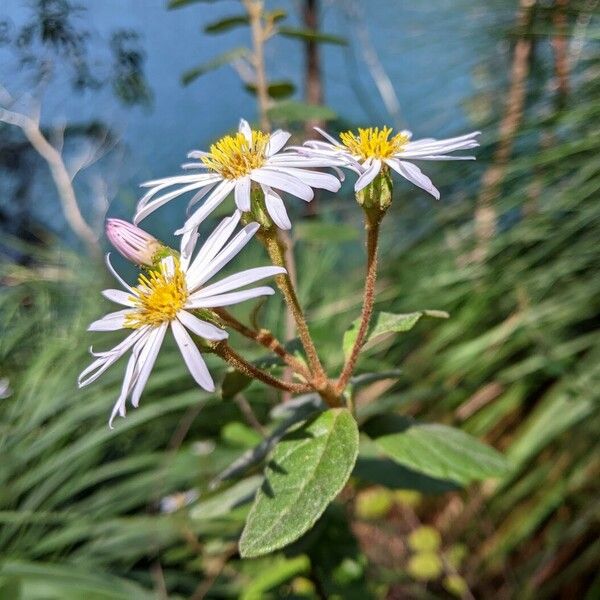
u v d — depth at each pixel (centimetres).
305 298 28
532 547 24
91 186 35
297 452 10
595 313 24
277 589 16
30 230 34
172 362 24
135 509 23
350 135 11
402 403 25
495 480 24
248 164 11
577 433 23
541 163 23
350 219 30
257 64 21
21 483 20
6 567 17
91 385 23
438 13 30
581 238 24
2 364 24
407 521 26
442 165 27
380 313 12
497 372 26
